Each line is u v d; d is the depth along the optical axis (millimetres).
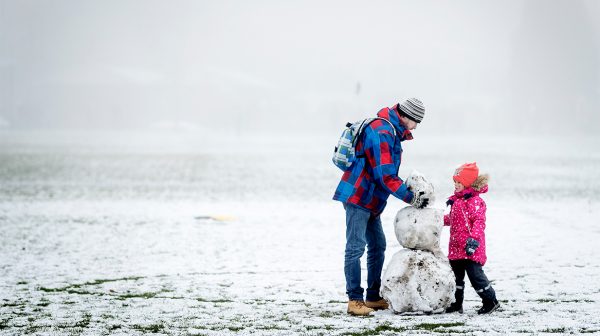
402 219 8516
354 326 7816
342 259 13523
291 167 46656
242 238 16625
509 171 43312
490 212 22141
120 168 45406
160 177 38188
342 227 18656
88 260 13609
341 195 8664
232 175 39688
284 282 11172
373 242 9023
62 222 19969
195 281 11359
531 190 30750
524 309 8609
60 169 44062
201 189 31312
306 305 9359
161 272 12242
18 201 26062
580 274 11172
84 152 67562
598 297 9312
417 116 8719
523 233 16875
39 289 10758
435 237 8438
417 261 8367
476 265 8359
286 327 7859
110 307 9281
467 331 7410
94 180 36156
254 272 12172
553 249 14234
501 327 7547
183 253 14438
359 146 8672
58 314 8844
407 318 8172
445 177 39406
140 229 18391
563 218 20125
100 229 18406
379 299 9031
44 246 15484
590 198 26875
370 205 8648
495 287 10281
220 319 8414
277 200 26500
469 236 8367
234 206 24328
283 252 14484
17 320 8500
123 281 11391
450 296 8375
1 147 78625
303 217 21000
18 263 13273
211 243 15844
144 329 7914
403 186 8406
